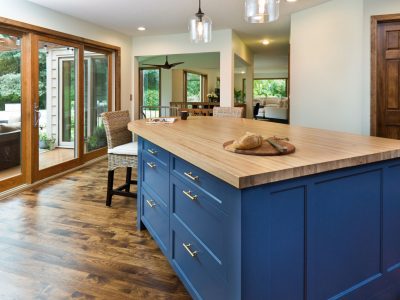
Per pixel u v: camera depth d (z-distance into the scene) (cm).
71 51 508
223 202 130
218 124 292
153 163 231
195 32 312
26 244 252
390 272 169
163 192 212
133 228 284
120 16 495
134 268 219
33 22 418
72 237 266
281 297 130
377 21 386
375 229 161
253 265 121
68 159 511
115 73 616
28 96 418
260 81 1658
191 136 208
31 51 418
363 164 149
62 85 500
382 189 161
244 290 120
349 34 404
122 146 337
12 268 217
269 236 125
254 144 151
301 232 133
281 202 127
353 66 403
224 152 153
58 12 462
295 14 478
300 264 134
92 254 238
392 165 164
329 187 141
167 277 208
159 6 446
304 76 468
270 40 708
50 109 472
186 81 1202
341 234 147
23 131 416
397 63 389
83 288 196
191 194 165
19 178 407
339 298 150
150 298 187
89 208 334
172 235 198
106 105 610
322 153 150
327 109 438
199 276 161
